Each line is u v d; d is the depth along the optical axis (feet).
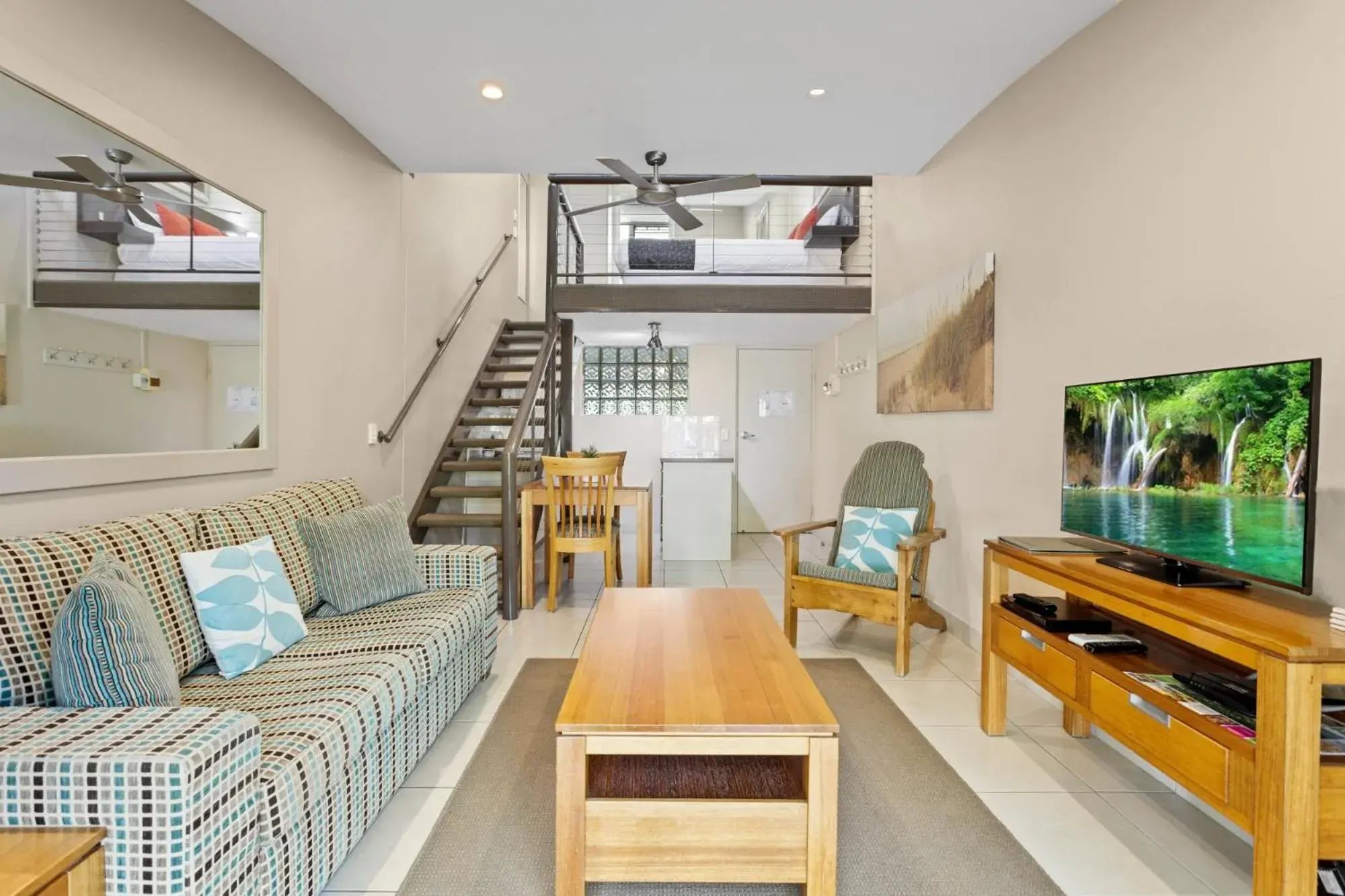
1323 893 4.22
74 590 4.29
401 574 8.32
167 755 3.51
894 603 9.65
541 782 6.55
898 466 11.63
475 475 18.04
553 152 11.16
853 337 18.02
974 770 6.85
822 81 8.68
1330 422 4.98
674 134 10.37
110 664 4.26
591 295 17.08
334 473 10.39
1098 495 6.60
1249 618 4.50
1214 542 5.20
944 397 11.41
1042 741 7.50
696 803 4.74
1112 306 7.32
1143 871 5.27
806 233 19.17
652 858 4.75
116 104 6.17
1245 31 5.71
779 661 6.15
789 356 23.36
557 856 4.75
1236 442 4.99
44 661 4.57
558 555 14.44
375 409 11.94
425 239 14.47
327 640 6.77
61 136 5.71
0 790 3.47
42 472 5.51
